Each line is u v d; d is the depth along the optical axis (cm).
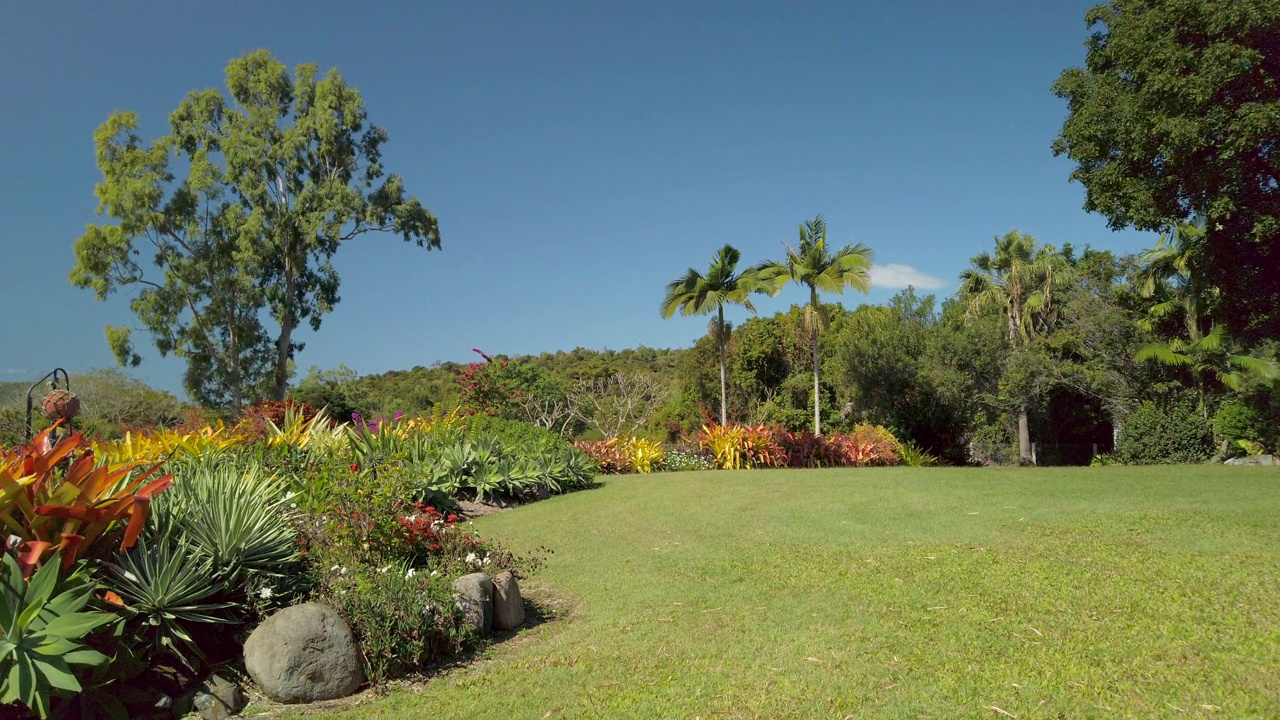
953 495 1065
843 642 503
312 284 3266
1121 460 2003
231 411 3042
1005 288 2986
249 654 465
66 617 388
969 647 476
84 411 3002
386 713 432
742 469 1816
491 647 548
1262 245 1166
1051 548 711
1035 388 2570
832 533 854
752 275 2364
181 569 490
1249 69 1023
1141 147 1144
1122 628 487
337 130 3183
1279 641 446
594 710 421
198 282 3036
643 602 636
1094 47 1298
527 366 2191
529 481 1302
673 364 5394
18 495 433
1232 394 1881
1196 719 364
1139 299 2294
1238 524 765
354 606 503
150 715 434
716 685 446
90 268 2898
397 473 835
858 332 2923
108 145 2969
